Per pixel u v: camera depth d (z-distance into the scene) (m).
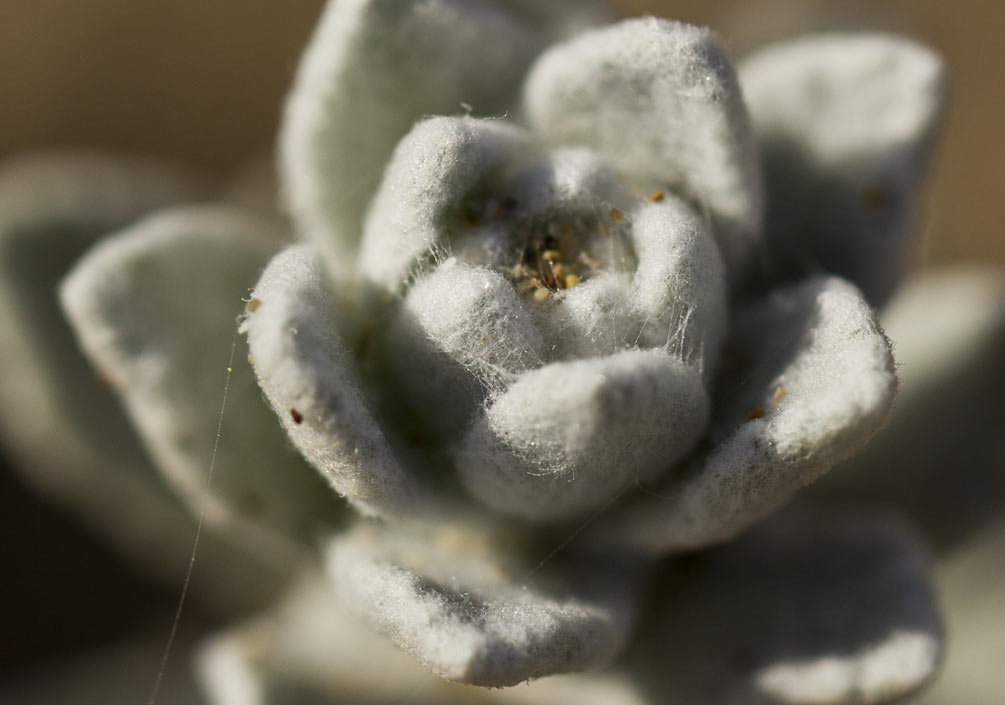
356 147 0.08
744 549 0.08
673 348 0.08
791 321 0.08
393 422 0.08
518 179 0.08
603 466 0.08
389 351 0.08
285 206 0.09
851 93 0.08
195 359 0.08
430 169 0.08
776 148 0.08
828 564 0.08
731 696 0.08
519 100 0.08
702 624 0.08
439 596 0.08
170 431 0.08
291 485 0.08
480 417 0.08
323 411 0.07
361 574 0.08
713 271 0.08
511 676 0.07
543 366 0.07
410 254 0.08
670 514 0.08
